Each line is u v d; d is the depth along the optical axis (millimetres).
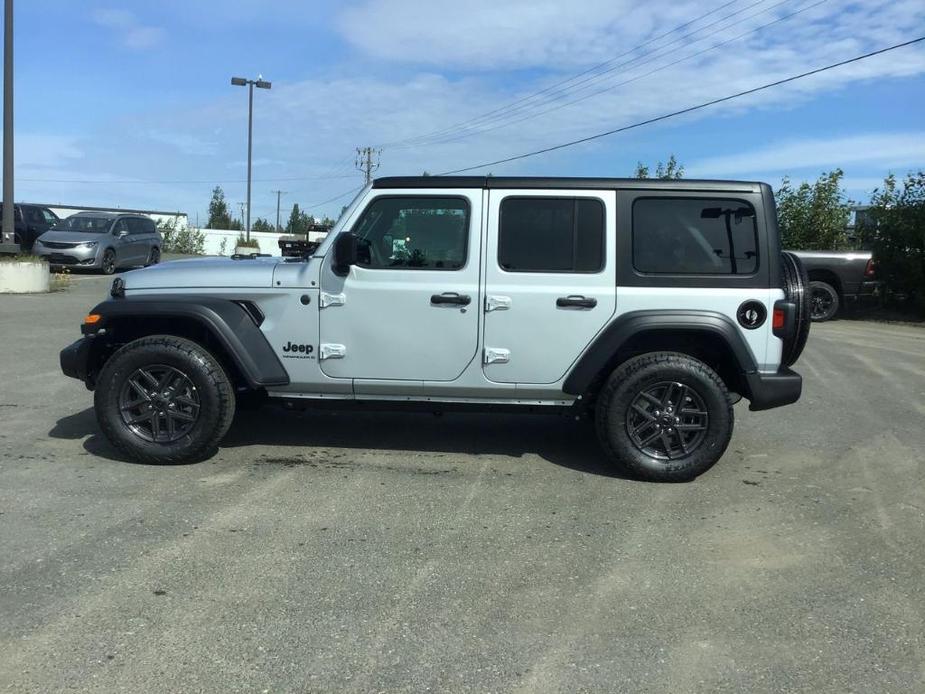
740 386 5156
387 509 4496
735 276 4941
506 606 3373
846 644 3111
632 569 3764
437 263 5062
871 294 15172
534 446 5895
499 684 2803
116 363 5090
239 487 4812
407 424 6453
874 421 6863
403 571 3691
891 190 16172
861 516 4512
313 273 5109
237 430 6141
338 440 5926
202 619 3199
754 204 4953
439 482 5004
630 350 5188
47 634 3051
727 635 3170
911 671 2928
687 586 3596
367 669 2877
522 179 5023
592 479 5125
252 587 3488
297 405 5449
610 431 5023
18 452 5398
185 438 5129
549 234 5012
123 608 3270
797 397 5008
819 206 19625
